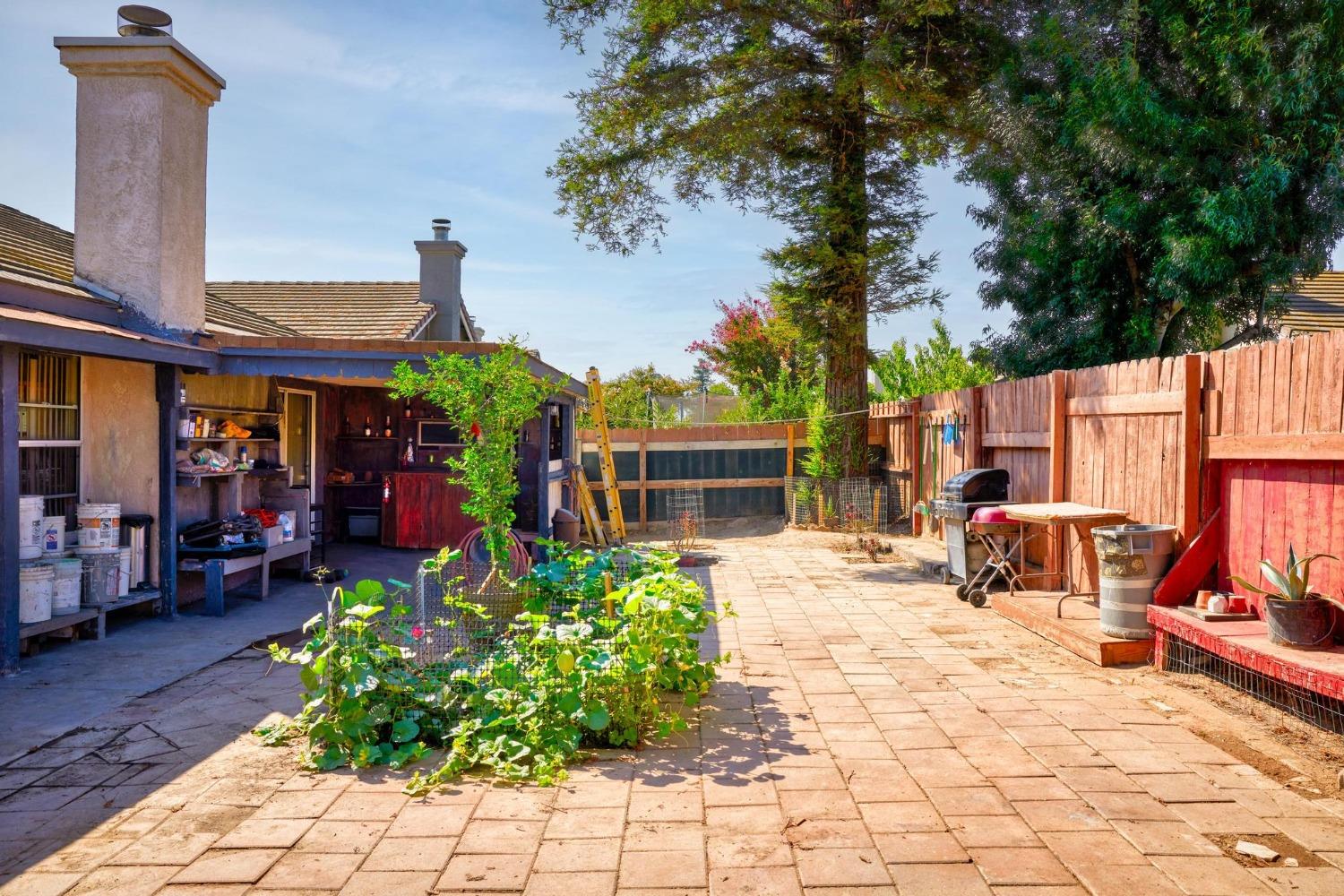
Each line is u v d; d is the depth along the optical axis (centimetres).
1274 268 998
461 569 646
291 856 327
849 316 1501
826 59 1459
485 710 457
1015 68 1224
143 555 805
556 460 1362
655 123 1492
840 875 307
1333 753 424
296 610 848
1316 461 494
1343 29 920
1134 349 1122
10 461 606
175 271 855
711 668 546
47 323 616
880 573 1076
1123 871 308
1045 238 1162
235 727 488
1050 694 532
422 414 1336
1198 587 594
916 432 1395
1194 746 436
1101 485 748
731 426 1719
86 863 322
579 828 350
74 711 520
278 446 1109
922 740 452
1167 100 1041
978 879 304
